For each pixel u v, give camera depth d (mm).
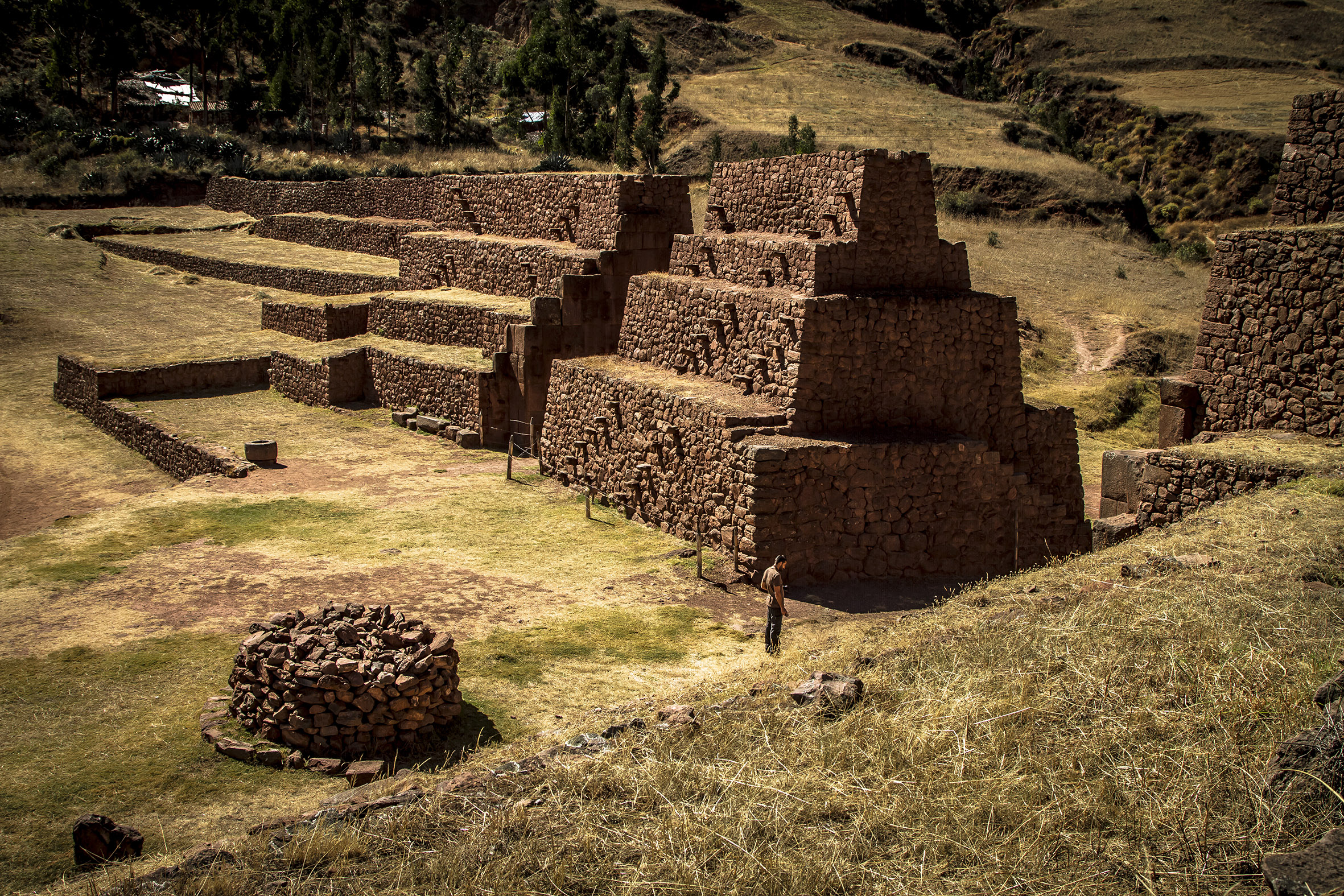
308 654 11812
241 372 37312
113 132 76188
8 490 27562
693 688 12562
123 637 15375
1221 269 19156
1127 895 6645
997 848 7223
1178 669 9367
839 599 18625
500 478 26781
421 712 11750
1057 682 9562
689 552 20609
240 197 67688
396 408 33719
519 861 7445
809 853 7414
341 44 85062
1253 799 7168
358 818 8406
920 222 22078
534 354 29344
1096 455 33875
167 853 8742
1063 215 71562
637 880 7207
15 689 13430
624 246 30781
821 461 19203
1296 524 13500
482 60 111125
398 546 20531
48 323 44781
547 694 13625
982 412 22203
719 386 22859
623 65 88500
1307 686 8461
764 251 22844
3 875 9039
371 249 53500
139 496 26266
